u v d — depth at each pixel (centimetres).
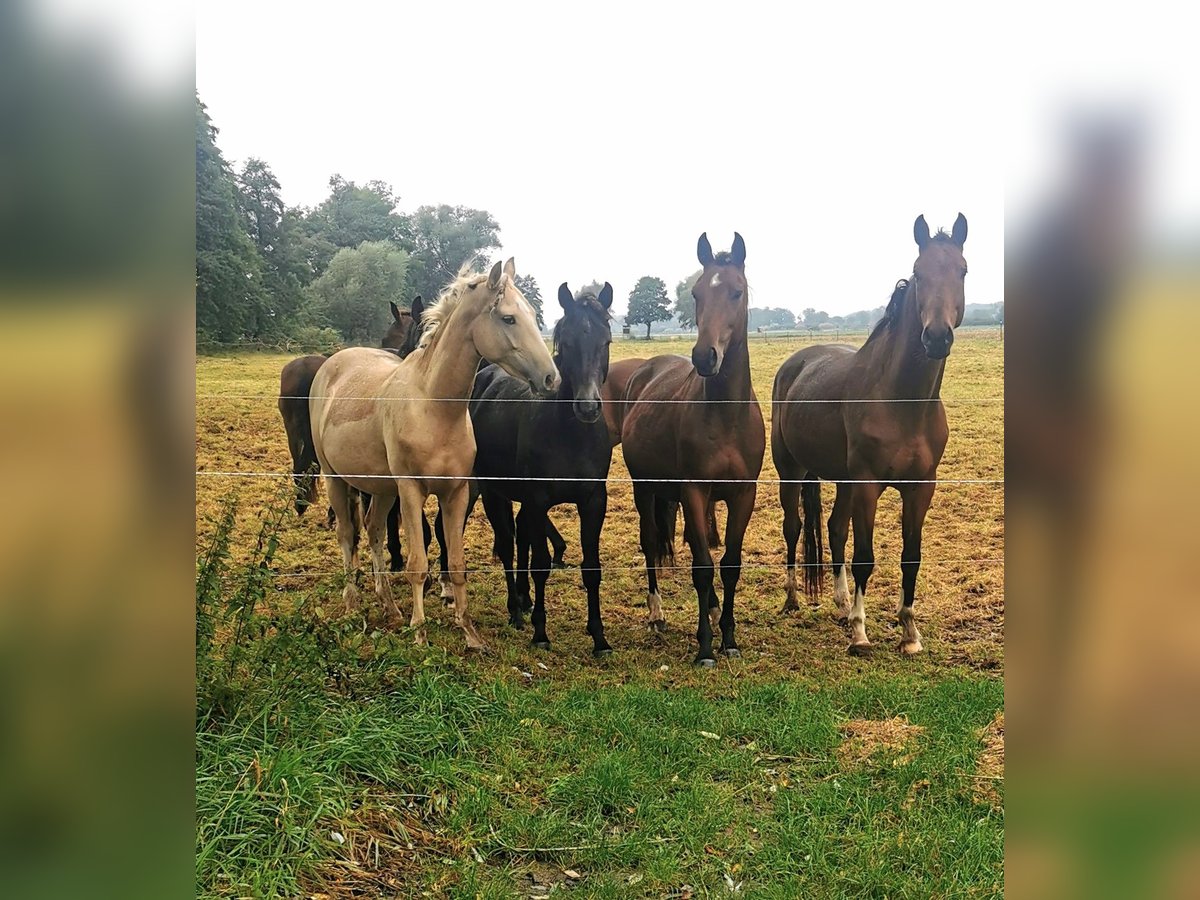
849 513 628
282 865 258
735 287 528
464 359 501
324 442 582
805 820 321
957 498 814
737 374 539
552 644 566
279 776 296
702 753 382
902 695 455
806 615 641
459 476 520
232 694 340
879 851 294
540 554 556
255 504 783
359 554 748
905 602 559
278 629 388
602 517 558
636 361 771
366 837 289
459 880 275
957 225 537
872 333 573
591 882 283
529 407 554
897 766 360
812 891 275
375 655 418
